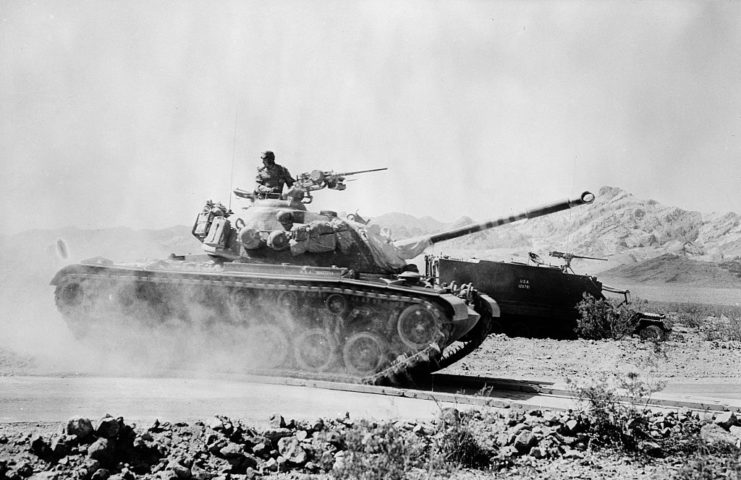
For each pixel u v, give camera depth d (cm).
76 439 1002
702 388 2145
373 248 2006
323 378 1788
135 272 1908
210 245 2005
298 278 1819
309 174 2100
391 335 1781
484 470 1115
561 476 1108
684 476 1102
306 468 1057
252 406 1358
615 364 2570
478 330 2152
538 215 2109
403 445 1016
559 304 3553
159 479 958
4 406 1239
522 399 1688
